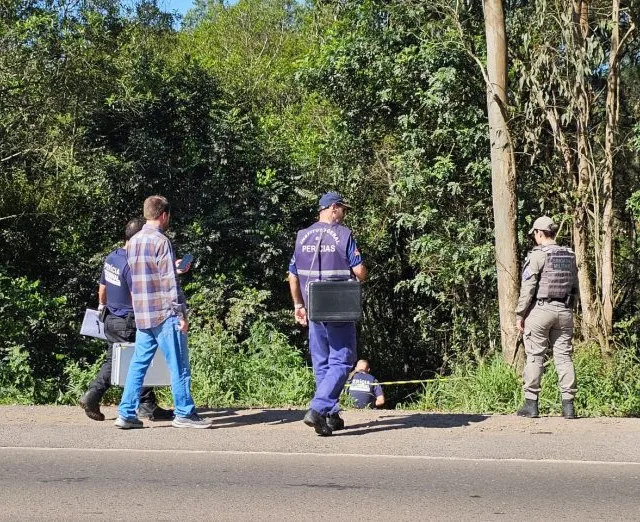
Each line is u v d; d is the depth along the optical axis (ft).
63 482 19.42
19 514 17.07
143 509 17.38
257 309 60.70
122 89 64.28
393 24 57.47
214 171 65.87
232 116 66.85
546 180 52.90
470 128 54.49
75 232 67.51
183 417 25.29
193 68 69.15
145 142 64.18
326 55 60.70
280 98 95.96
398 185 56.85
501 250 41.65
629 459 21.62
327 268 24.03
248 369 35.24
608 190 48.85
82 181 65.51
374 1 57.62
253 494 18.44
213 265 63.57
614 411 32.07
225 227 63.10
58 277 66.13
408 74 56.18
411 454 22.06
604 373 35.55
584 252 48.60
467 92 54.70
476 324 58.03
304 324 24.89
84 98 60.90
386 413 28.58
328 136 67.51
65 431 24.72
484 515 17.01
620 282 55.26
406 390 66.90
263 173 66.64
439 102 54.08
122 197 66.18
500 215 41.83
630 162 56.54
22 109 58.75
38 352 50.01
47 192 67.26
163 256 24.68
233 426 25.62
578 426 25.70
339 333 24.13
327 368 24.47
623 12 52.44
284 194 67.67
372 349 71.51
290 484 19.24
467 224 55.06
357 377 40.32
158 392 33.06
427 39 55.67
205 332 39.58
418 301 68.90
